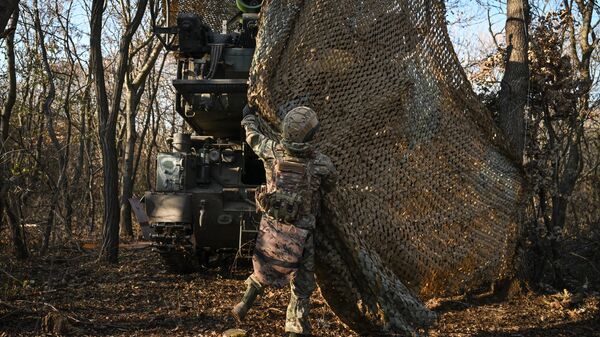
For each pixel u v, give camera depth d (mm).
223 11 9352
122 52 9039
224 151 7922
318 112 5008
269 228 3943
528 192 6410
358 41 5344
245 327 4910
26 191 8164
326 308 5480
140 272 8008
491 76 7383
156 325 4965
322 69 5078
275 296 6184
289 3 5027
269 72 4746
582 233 9180
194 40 7043
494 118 7109
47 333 4559
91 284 6902
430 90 5723
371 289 4199
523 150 6668
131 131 16266
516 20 6898
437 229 5508
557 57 6906
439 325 5094
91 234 12008
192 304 5859
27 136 10227
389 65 5469
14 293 5883
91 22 8938
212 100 7367
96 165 15648
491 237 5988
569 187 7012
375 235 5023
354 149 5086
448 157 5746
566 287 6609
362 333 4430
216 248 7992
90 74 10266
